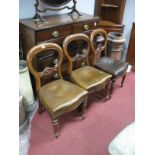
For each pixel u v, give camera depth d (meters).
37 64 1.84
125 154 0.97
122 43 2.72
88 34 2.21
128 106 2.21
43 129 1.82
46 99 1.62
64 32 1.94
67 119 1.96
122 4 2.75
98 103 2.23
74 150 1.64
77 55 2.05
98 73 2.06
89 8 2.67
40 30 1.72
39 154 1.58
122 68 2.23
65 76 2.18
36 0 1.90
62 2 2.14
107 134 1.82
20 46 1.98
